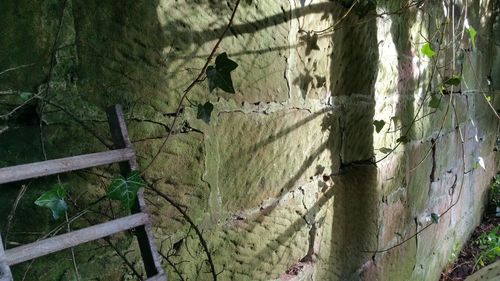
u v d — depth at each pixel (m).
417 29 3.11
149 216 1.51
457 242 4.86
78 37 1.33
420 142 3.45
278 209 2.14
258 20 1.84
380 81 2.68
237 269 1.97
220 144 1.79
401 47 2.91
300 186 2.25
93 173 1.43
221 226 1.86
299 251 2.32
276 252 2.17
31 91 1.26
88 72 1.37
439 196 4.08
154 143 1.55
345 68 2.43
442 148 3.97
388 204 3.00
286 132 2.10
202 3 1.63
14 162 1.27
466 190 4.96
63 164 1.20
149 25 1.48
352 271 2.75
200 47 1.64
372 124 2.68
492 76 5.36
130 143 1.37
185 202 1.69
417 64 3.18
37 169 1.14
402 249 3.37
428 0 3.19
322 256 2.48
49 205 1.20
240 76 1.82
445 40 3.64
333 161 2.46
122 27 1.42
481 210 5.75
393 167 3.01
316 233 2.41
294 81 2.10
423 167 3.58
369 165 2.73
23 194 1.29
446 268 4.57
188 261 1.74
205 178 1.75
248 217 1.98
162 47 1.53
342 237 2.63
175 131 1.61
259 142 1.96
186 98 1.63
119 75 1.43
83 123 1.38
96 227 1.26
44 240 1.15
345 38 2.37
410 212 3.41
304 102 2.18
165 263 1.65
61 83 1.32
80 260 1.43
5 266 1.05
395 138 3.00
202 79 1.60
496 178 6.12
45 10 1.26
